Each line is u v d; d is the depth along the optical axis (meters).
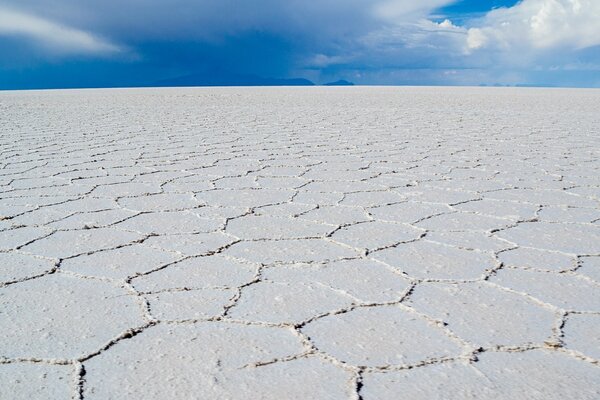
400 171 2.82
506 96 12.55
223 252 1.49
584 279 1.28
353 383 0.83
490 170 2.84
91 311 1.09
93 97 12.10
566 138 4.30
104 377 0.84
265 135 4.52
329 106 8.70
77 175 2.69
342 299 1.16
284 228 1.73
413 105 8.95
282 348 0.94
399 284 1.25
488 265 1.38
